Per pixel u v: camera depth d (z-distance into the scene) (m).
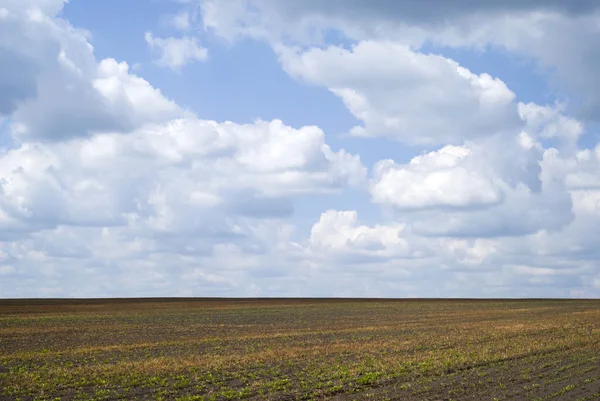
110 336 57.88
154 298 175.00
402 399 25.92
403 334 56.47
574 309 99.62
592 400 25.39
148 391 28.30
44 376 32.66
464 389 27.88
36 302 142.62
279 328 66.75
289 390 28.06
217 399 26.38
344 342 49.72
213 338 55.06
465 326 64.81
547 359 37.25
